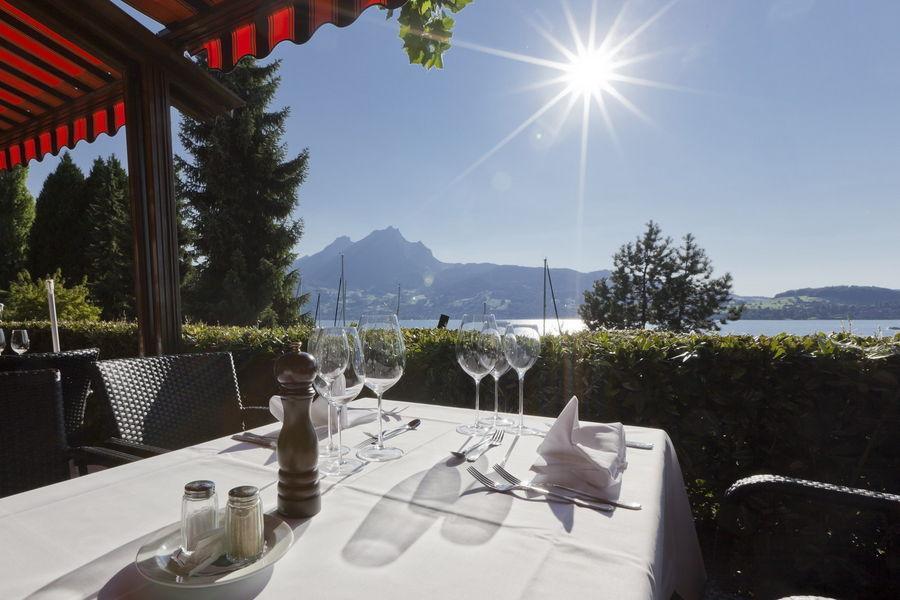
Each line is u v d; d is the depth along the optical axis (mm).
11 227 19156
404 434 1272
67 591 548
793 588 2096
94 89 3092
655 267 17438
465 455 1057
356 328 1105
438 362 2627
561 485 871
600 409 2383
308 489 749
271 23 2193
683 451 2271
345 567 601
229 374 1977
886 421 1968
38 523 731
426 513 769
